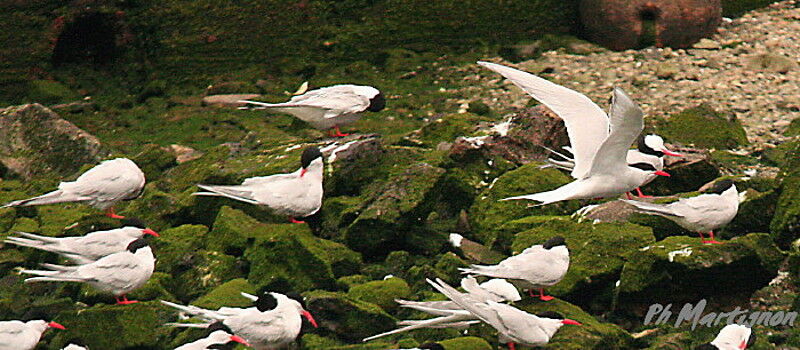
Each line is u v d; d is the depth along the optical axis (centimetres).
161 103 1616
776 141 1434
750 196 1144
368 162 1241
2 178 1357
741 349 904
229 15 1691
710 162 1235
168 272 1088
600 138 949
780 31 1808
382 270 1102
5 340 938
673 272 989
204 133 1509
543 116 1296
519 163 1265
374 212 1127
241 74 1700
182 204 1196
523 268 927
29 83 1625
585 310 1032
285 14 1720
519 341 877
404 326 978
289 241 1068
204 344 886
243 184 1109
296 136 1450
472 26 1800
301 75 1712
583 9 1797
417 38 1781
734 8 1892
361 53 1756
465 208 1219
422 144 1352
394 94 1631
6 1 1591
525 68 1709
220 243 1112
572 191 922
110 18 1647
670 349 939
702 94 1594
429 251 1141
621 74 1669
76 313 981
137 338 974
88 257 1050
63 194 1137
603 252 1042
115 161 1164
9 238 1038
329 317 974
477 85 1653
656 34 1747
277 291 1008
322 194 1141
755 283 1014
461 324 906
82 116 1570
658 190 1227
